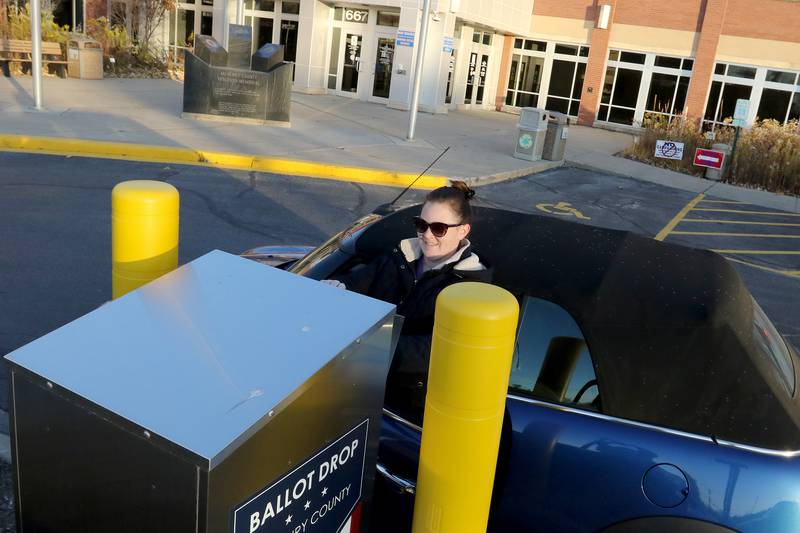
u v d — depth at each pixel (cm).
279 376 175
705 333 261
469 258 296
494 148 1673
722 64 2522
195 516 157
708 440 247
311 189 1063
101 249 695
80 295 580
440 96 2311
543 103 2781
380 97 2386
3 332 499
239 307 201
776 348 296
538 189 1318
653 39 2573
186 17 2659
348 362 192
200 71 1453
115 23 2502
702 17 2495
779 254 1047
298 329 193
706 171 1664
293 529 186
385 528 279
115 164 1060
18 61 1858
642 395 255
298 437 179
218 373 174
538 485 254
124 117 1394
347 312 203
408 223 350
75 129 1214
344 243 349
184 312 196
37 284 591
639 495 243
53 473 180
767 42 2448
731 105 2538
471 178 1263
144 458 161
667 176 1622
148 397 166
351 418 200
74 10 2450
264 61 1484
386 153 1384
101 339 185
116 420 162
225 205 915
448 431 195
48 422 176
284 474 177
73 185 920
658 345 259
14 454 187
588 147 1956
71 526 181
